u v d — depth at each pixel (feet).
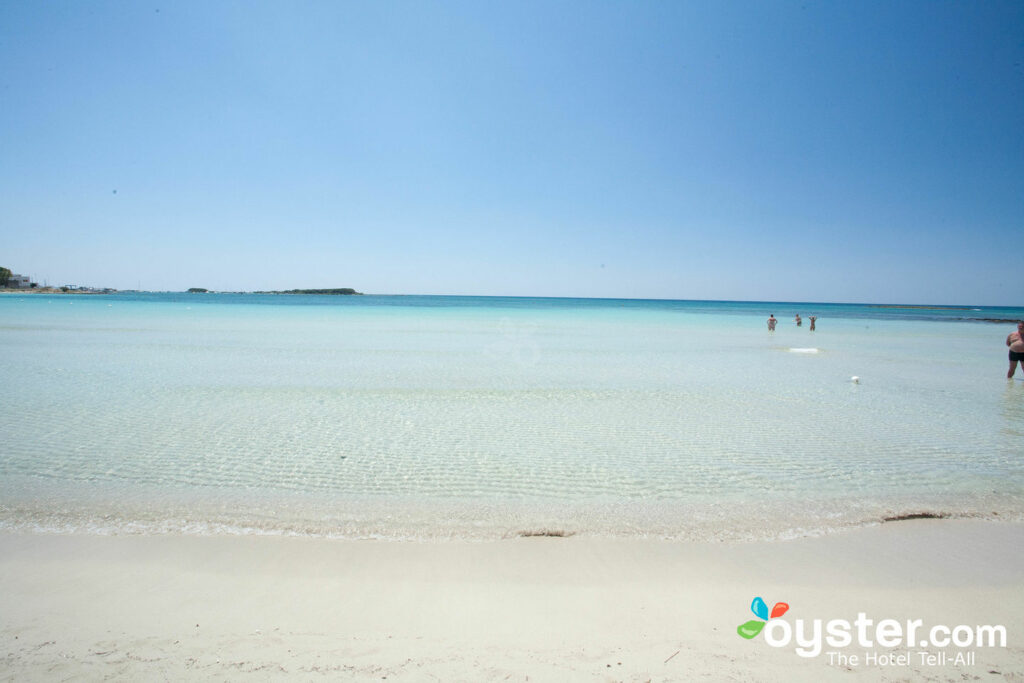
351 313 173.27
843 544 15.28
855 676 9.50
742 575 13.35
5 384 39.99
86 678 9.13
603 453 24.54
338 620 11.10
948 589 12.72
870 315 234.99
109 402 34.17
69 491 18.97
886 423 30.89
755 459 23.79
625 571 13.50
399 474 21.38
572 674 9.42
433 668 9.52
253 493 19.06
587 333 102.63
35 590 12.21
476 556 14.32
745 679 9.37
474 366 53.11
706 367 54.49
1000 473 21.99
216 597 12.00
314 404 34.45
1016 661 9.96
